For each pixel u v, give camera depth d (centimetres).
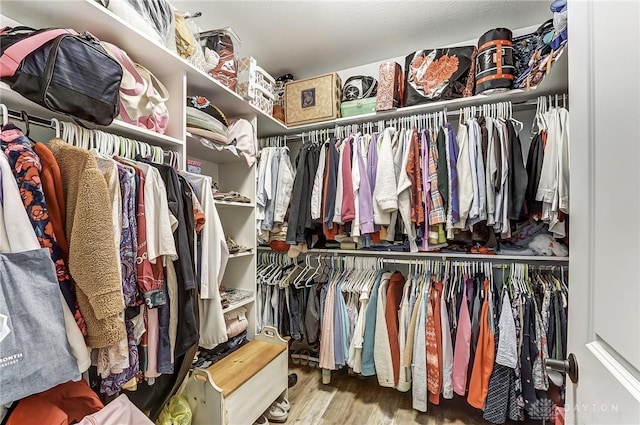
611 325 47
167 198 111
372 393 195
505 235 164
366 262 211
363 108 213
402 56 226
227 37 170
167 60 131
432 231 172
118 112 102
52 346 73
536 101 173
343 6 173
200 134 151
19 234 71
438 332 168
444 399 189
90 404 89
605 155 49
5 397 64
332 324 197
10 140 78
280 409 169
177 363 125
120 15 108
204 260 132
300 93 224
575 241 62
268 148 211
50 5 96
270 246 233
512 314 154
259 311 226
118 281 85
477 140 164
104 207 84
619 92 45
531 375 149
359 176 184
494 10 175
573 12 64
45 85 82
